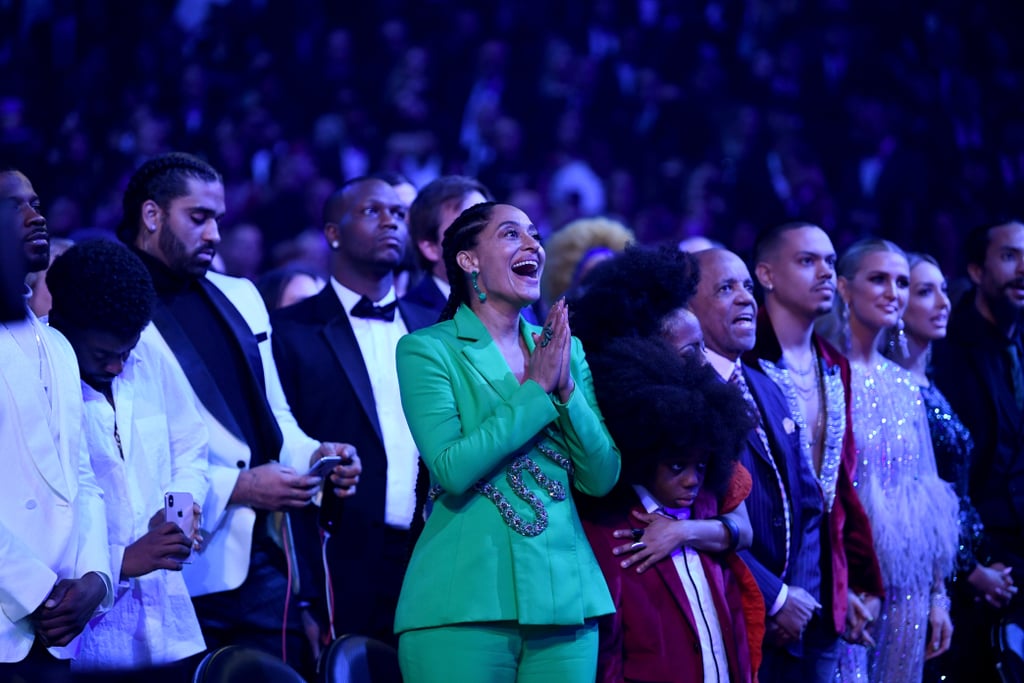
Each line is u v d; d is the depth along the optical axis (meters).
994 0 38.66
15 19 35.69
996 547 16.39
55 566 9.62
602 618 10.80
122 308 10.74
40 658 9.78
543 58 36.81
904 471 14.87
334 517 13.89
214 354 13.12
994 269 17.09
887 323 15.51
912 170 35.72
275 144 34.69
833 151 36.72
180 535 10.71
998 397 16.69
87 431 10.81
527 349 10.79
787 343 14.73
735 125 36.47
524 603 9.76
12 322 9.30
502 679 9.88
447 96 36.19
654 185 35.53
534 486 10.20
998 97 37.72
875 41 38.00
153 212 12.96
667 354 11.52
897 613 14.67
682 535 11.24
